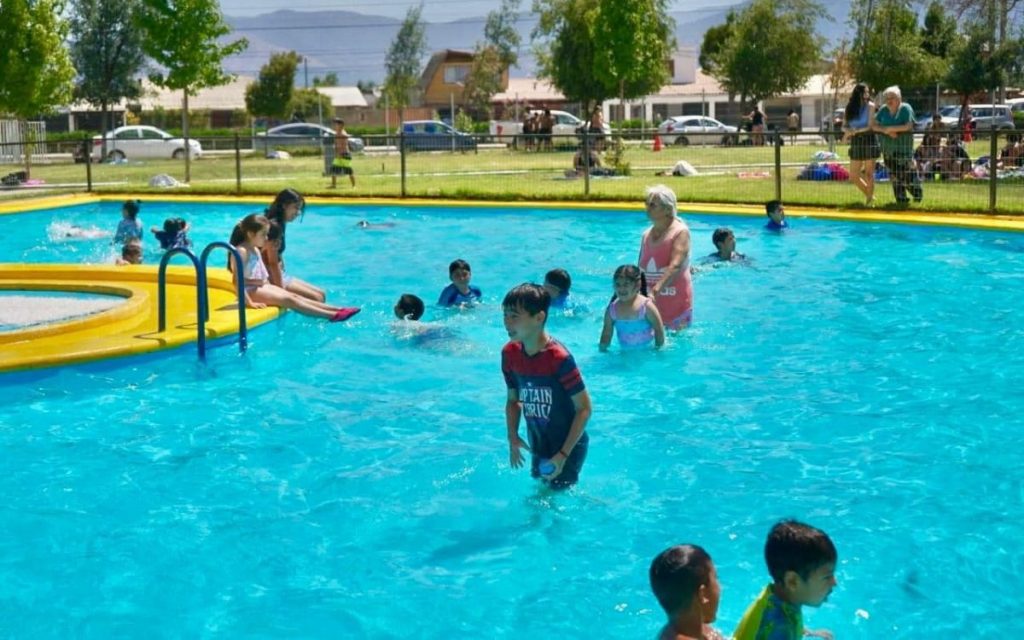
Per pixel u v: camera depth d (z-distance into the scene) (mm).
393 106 87125
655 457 6551
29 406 7816
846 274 12727
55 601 4887
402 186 21812
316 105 77500
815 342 9367
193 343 9047
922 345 9242
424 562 5227
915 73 47469
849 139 18016
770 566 3736
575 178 25031
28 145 25562
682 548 3711
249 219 10289
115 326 9508
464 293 10828
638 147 37594
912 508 5730
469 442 6859
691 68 81312
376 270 13922
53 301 10625
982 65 45375
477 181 24844
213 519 5762
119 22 59906
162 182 24812
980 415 7273
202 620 4703
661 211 9570
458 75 89688
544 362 5609
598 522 5625
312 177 27234
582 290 12141
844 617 4605
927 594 4801
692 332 9617
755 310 10688
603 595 4863
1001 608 4676
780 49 59938
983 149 31875
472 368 8664
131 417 7527
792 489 6020
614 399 7715
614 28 47000
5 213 20609
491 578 5051
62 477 6395
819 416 7305
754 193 20281
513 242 16328
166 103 74188
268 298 10289
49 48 31125
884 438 6848
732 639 3844
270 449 6832
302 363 8906
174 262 14641
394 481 6227
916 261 13609
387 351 9258
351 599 4867
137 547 5426
